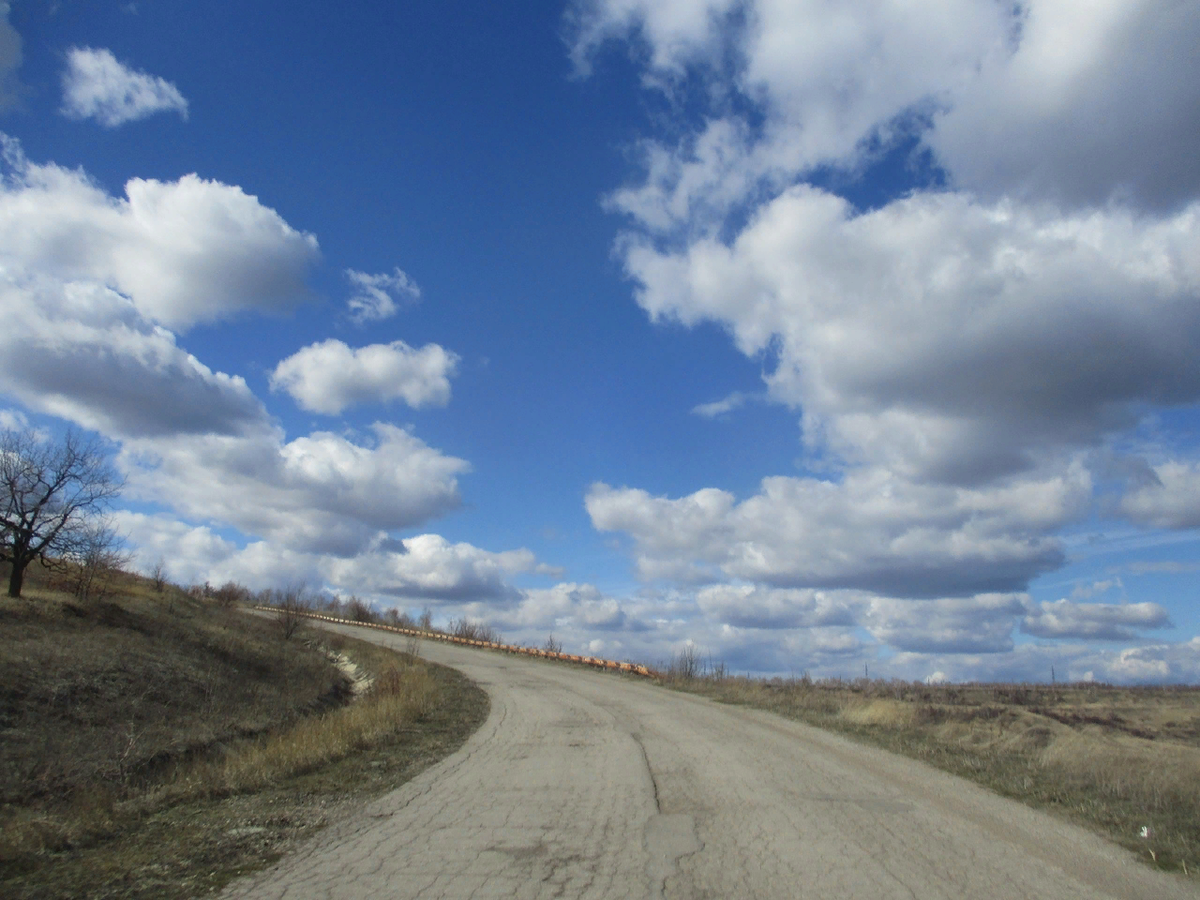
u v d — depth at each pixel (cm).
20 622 2214
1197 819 734
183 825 770
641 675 3334
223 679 2352
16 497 2527
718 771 1049
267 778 1002
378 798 899
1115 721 2159
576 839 699
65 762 1235
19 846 655
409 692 1988
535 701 2211
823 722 1630
